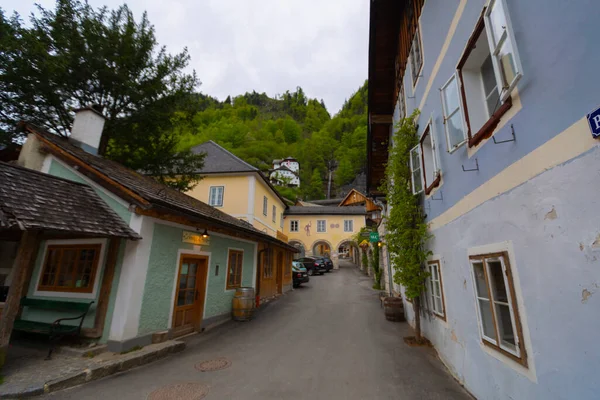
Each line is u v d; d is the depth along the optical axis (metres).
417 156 6.82
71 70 10.89
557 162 2.27
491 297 3.36
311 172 70.69
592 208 1.94
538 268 2.50
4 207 4.28
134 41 12.57
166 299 6.73
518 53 2.73
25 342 5.96
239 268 10.42
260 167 55.00
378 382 4.58
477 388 3.80
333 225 30.66
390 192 7.87
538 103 2.48
